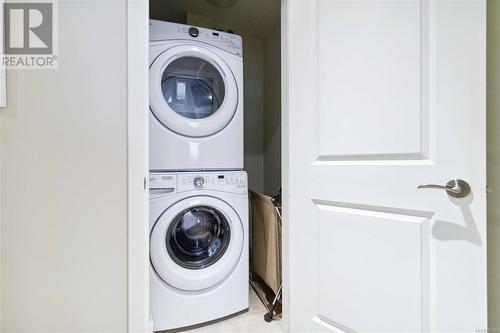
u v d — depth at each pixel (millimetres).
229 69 1577
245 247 1577
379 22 946
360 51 992
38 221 985
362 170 993
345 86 1030
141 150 1059
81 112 1016
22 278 975
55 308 993
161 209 1353
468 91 778
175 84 1535
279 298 1608
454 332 802
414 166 875
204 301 1444
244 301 1568
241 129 1621
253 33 2564
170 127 1427
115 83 1041
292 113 1198
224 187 1512
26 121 982
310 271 1148
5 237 968
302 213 1172
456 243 797
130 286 1040
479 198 760
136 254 1047
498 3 808
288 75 1230
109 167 1033
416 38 867
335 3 1061
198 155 1491
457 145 796
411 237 880
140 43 1062
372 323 965
